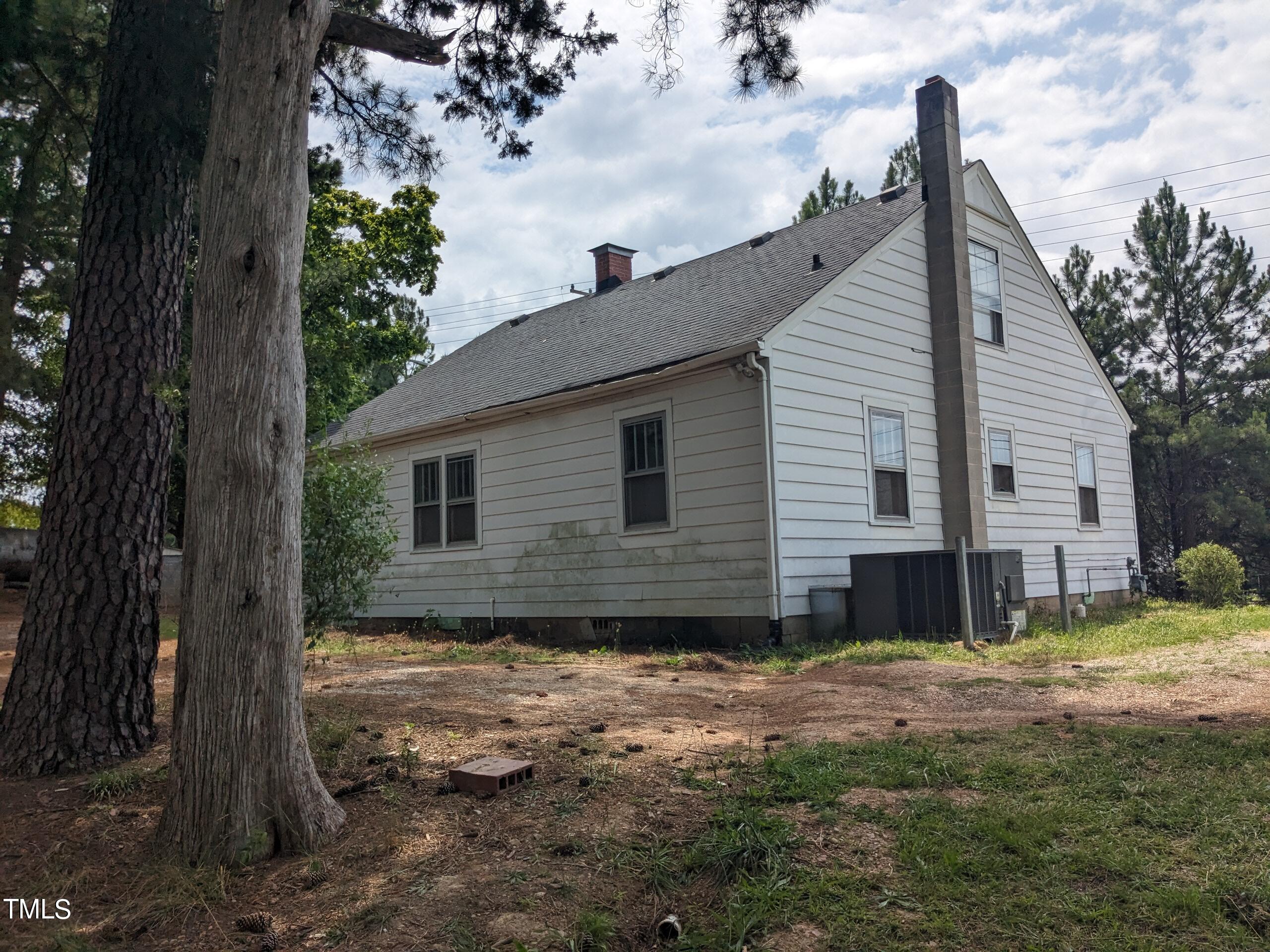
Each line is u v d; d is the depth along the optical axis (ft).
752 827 12.11
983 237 45.37
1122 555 54.95
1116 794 13.26
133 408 17.42
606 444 39.37
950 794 13.67
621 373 38.27
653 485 37.45
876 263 38.88
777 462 33.09
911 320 40.68
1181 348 71.67
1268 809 12.35
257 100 13.23
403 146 25.64
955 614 31.60
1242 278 68.80
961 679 23.82
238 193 13.05
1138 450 70.59
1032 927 9.90
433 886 11.27
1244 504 66.44
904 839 11.96
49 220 33.27
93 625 16.52
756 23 23.26
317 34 13.88
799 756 15.56
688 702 22.29
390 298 82.07
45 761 15.79
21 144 30.55
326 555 25.16
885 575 33.35
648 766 15.49
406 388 60.34
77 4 23.80
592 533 39.86
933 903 10.48
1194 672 23.11
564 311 57.88
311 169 35.63
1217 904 9.98
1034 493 47.14
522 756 16.12
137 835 13.17
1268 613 37.58
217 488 12.75
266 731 12.62
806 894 10.85
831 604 33.42
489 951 9.91
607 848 12.21
